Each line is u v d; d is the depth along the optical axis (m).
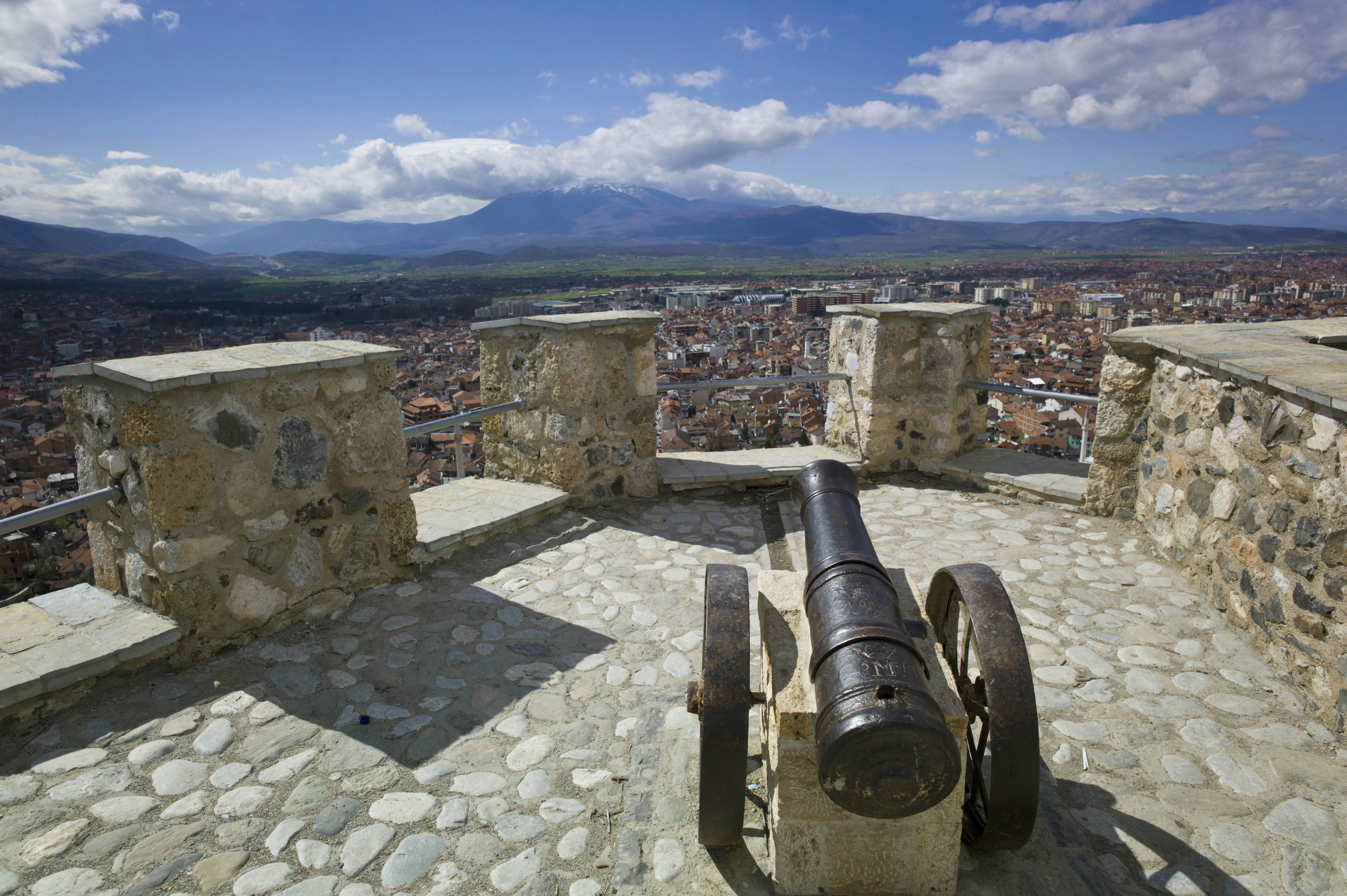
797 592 2.60
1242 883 2.17
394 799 2.52
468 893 2.14
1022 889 2.14
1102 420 5.12
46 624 3.27
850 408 6.47
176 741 2.82
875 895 2.11
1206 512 4.04
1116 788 2.57
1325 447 3.01
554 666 3.37
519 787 2.59
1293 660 3.16
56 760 2.70
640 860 2.23
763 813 2.44
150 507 3.21
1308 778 2.60
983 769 2.58
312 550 3.76
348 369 3.81
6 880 2.17
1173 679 3.23
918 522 5.25
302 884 2.17
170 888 2.15
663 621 3.81
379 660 3.41
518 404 5.39
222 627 3.43
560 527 5.09
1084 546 4.75
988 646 2.07
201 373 3.16
